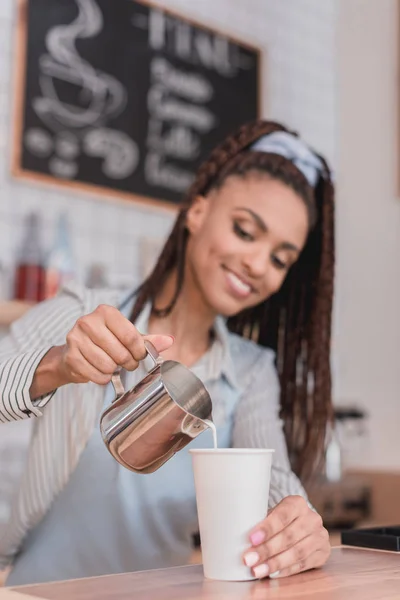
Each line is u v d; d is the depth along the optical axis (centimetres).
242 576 88
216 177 143
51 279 209
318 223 148
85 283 227
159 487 134
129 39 251
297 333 154
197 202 142
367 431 272
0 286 212
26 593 80
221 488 88
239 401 142
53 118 230
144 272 243
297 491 126
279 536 90
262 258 131
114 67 246
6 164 221
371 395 275
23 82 224
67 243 222
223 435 140
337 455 248
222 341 144
